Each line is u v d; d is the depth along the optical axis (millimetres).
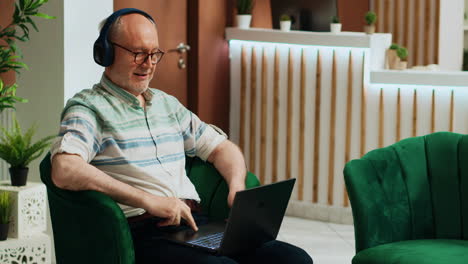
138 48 2459
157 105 2605
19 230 2816
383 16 7238
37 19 3617
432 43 7109
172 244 2352
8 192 2807
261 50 5078
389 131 4746
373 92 4742
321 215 4953
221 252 2262
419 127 4699
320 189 4945
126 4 4336
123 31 2463
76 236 2330
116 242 2219
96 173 2275
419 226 2752
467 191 2734
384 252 2479
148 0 4531
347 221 4867
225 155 2705
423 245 2547
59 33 3580
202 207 2703
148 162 2504
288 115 5004
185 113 2717
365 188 2645
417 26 7137
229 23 5266
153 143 2531
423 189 2779
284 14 5168
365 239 2604
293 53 4945
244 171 2678
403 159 2801
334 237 4543
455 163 2777
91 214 2236
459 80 4566
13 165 2877
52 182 2320
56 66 3604
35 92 3658
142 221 2459
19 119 3697
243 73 5176
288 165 5043
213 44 5090
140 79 2500
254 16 5641
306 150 4969
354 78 4762
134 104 2502
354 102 4781
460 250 2475
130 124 2480
